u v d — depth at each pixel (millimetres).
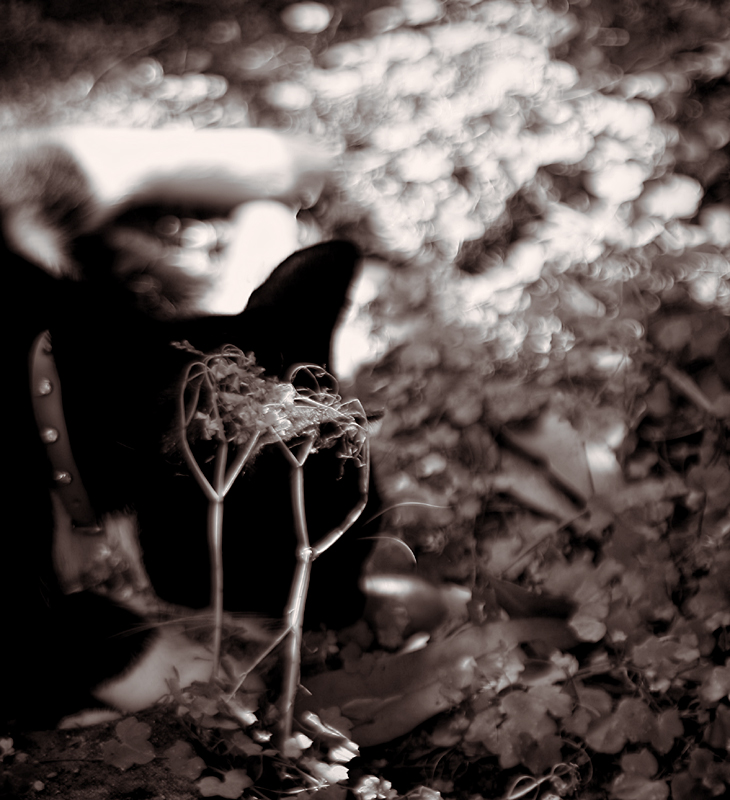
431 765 1022
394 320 1084
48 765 982
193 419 959
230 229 1019
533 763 1005
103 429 965
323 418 974
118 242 989
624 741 1015
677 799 1012
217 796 980
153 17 1035
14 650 984
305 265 1005
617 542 1095
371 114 1060
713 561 1102
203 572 979
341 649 1046
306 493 994
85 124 1010
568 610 1077
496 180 1081
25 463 964
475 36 1059
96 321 976
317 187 1059
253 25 1056
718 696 1040
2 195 976
